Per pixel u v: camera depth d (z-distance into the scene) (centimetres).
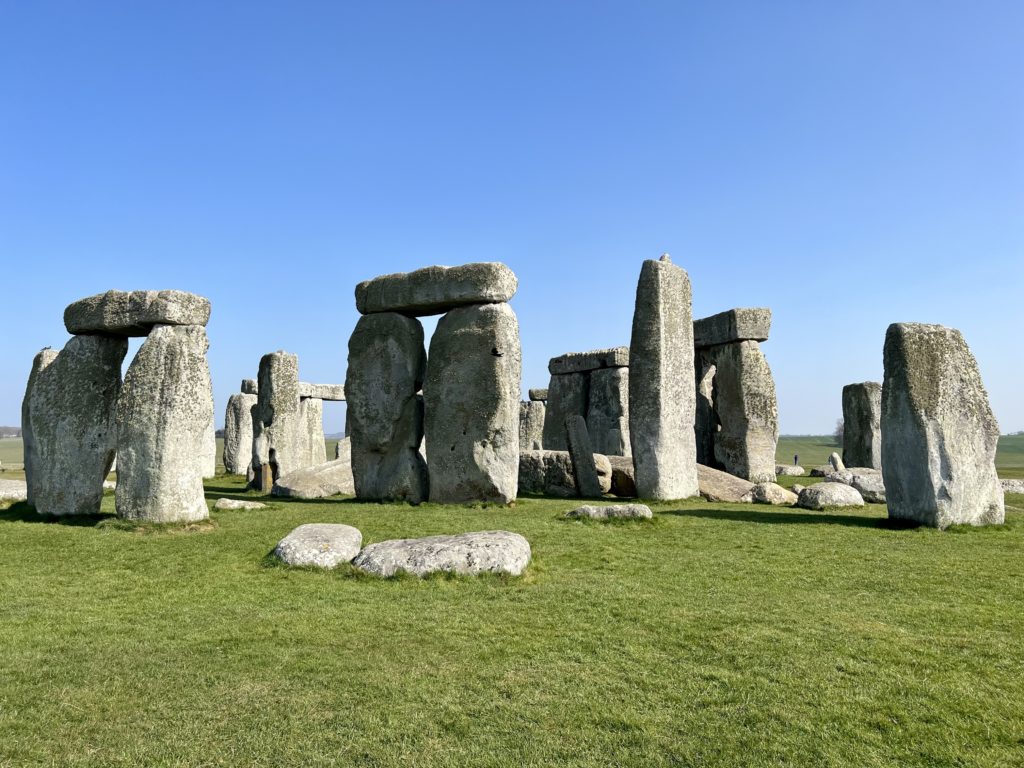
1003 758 409
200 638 598
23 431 1355
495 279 1471
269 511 1305
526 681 509
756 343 2158
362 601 703
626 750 418
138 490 1109
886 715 459
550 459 1798
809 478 2303
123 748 419
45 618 659
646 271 1600
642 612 668
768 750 416
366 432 1591
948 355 1170
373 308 1595
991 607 692
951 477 1133
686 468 1623
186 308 1154
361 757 410
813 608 686
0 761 402
